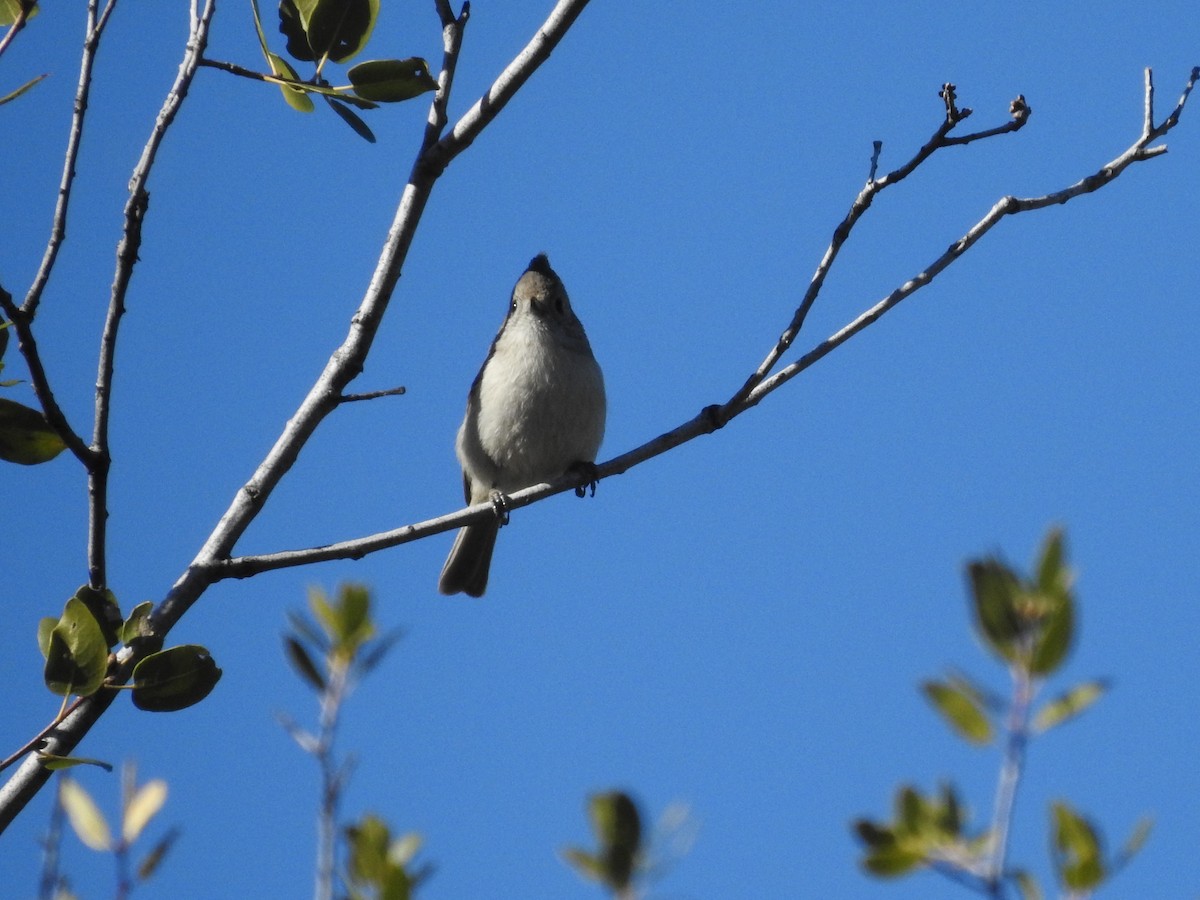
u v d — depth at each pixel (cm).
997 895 624
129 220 928
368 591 988
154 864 860
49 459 949
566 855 720
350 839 764
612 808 725
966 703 679
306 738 870
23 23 930
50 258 906
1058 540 679
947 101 1162
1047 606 668
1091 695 657
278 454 1021
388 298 1037
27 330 897
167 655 894
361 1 1020
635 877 712
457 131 1033
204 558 998
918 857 672
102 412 939
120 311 942
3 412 934
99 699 901
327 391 1028
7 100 898
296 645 959
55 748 891
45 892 845
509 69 1025
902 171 1173
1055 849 648
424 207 1038
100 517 933
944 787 693
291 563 1023
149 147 931
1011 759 649
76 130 919
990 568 679
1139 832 652
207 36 964
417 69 1002
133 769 911
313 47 1021
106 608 914
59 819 882
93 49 927
